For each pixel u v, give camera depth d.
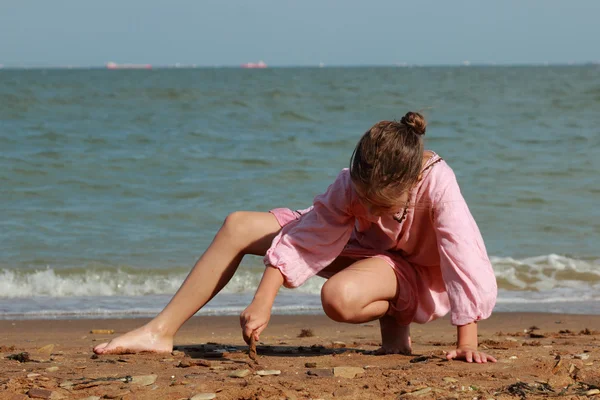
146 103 22.91
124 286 6.44
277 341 4.21
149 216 9.02
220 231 3.08
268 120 19.11
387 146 2.50
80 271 6.77
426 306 2.97
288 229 2.94
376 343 4.07
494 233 8.49
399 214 2.76
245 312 2.77
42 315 5.47
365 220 2.89
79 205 9.51
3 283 6.37
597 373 2.62
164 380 2.54
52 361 2.98
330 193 2.84
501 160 13.27
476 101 25.86
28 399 2.31
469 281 2.73
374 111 21.97
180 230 8.43
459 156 13.69
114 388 2.42
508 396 2.32
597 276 6.86
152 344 3.12
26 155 12.66
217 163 12.55
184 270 6.89
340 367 2.70
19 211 9.09
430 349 3.70
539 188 10.91
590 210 9.62
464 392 2.36
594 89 31.33
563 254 7.58
